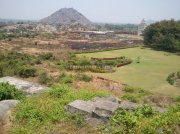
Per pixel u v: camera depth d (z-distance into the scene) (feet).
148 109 33.40
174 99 75.46
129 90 90.17
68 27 631.56
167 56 225.97
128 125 28.35
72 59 172.76
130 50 255.70
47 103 36.94
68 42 320.29
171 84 118.62
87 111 32.96
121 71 146.30
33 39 337.31
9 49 225.15
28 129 29.84
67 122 31.65
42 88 50.88
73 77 104.47
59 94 42.32
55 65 146.20
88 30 588.09
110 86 94.84
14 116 33.40
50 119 32.17
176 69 163.22
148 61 192.54
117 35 481.46
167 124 28.40
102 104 34.47
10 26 609.42
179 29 276.82
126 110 33.58
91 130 29.63
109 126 29.71
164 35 274.16
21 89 48.83
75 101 36.27
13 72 107.55
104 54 218.59
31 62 147.23
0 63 127.95
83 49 250.37
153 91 102.89
